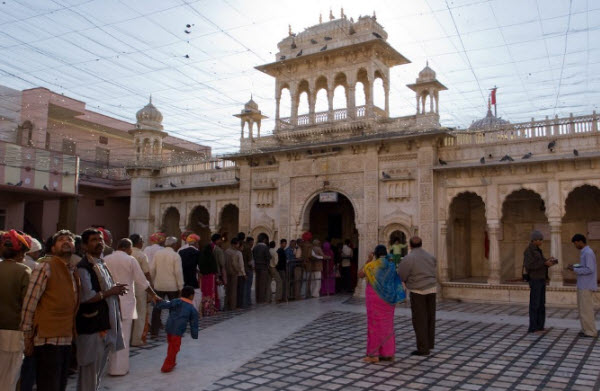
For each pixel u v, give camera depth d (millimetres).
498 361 6711
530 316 8867
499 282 13742
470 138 14625
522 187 13695
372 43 16250
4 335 4238
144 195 22469
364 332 8969
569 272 15148
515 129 13914
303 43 17922
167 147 33781
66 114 27328
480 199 17156
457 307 12547
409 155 15203
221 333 8891
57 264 4309
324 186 16656
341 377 5996
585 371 6168
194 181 21297
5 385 4238
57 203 23969
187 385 5715
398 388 5535
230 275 11914
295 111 18109
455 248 16234
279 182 17812
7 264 4367
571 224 15172
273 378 5977
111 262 6168
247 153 18219
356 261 17250
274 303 13188
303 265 14344
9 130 23234
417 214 14844
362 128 16234
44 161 18031
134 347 7770
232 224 22578
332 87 17344
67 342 4289
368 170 15820
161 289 8492
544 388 5492
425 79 15445
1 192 19344
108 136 30938
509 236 16312
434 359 6848
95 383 4691
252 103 19250
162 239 9211
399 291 6809
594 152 12523
